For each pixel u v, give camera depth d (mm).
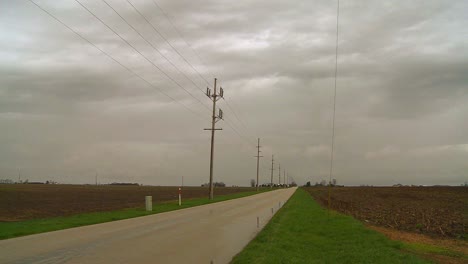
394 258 14328
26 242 15445
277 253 14156
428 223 31828
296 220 27219
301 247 16375
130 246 14844
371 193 97812
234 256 13453
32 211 35219
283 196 74500
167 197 68625
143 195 75250
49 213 33500
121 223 23219
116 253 13344
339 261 13734
